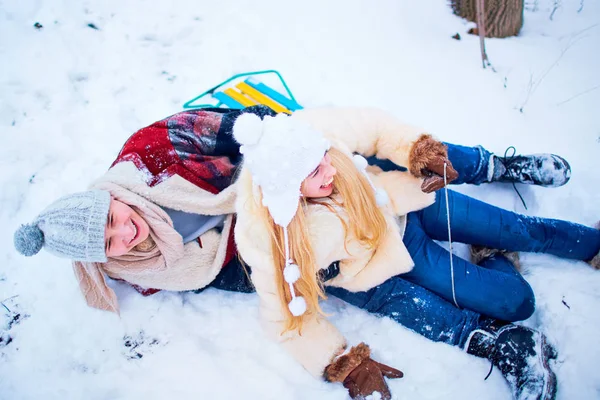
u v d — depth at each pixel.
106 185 1.64
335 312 2.05
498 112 2.62
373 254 1.73
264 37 3.04
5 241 2.22
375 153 1.85
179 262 1.82
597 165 2.35
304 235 1.48
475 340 1.82
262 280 1.61
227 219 1.85
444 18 3.08
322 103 2.70
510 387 1.78
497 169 2.17
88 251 1.48
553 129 2.53
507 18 2.89
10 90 2.71
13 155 2.47
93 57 2.91
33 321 2.01
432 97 2.71
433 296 1.88
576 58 2.80
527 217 2.00
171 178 1.74
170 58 2.95
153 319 2.01
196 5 3.20
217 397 1.81
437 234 2.04
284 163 1.38
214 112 1.90
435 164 1.58
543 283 2.02
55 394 1.85
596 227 2.11
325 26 3.08
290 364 1.88
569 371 1.79
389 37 3.01
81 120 2.64
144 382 1.87
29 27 2.97
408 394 1.80
